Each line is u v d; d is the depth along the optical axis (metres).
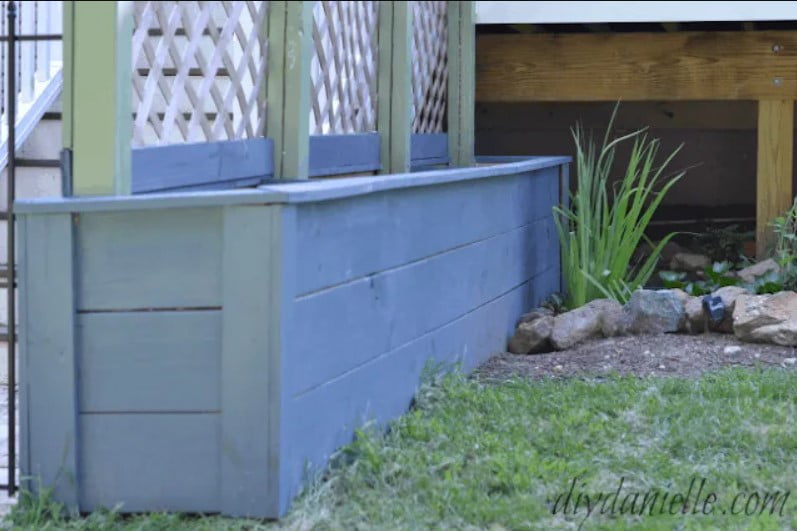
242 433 3.91
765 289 7.28
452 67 8.15
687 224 10.70
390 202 4.96
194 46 4.64
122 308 3.95
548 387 5.65
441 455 4.43
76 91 3.99
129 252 3.93
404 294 5.18
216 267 3.90
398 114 6.62
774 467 4.38
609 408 5.14
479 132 11.45
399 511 3.95
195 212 3.90
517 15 8.40
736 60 8.64
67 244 3.91
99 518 3.92
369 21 6.50
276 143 5.22
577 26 8.88
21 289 3.95
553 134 11.34
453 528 3.84
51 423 3.97
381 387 4.91
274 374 3.87
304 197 3.92
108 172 3.98
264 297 3.85
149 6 4.35
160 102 6.80
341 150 6.02
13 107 4.21
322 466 4.29
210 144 4.70
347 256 4.49
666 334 7.02
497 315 6.83
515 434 4.71
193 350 3.93
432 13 7.69
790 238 7.75
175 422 3.96
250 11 5.04
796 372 5.90
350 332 4.55
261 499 3.91
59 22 7.70
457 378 5.61
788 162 8.61
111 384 3.98
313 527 3.86
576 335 6.90
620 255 7.59
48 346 3.95
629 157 11.26
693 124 10.86
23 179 6.58
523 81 8.97
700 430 4.75
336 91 6.08
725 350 6.50
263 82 5.22
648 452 4.52
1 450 4.90
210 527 3.84
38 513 3.92
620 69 8.82
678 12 8.24
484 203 6.51
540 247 7.98
